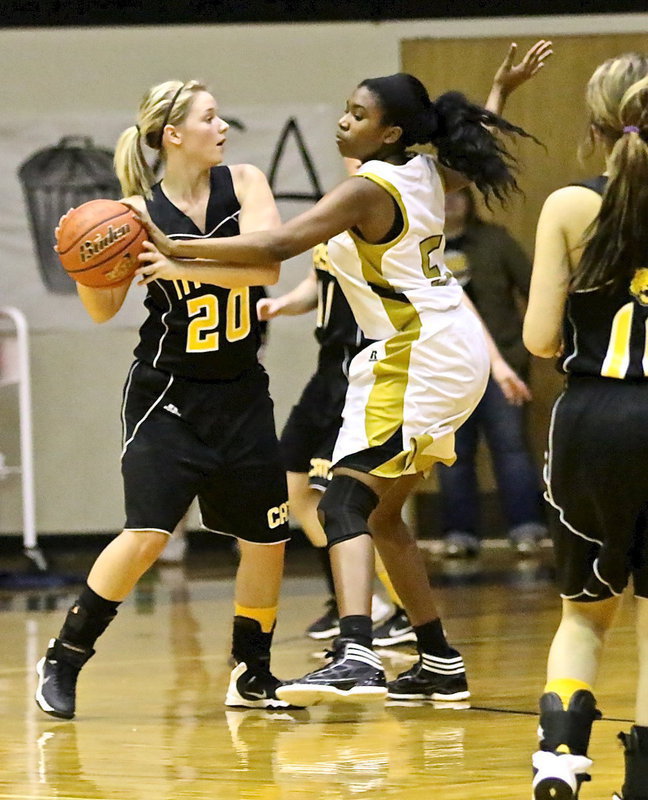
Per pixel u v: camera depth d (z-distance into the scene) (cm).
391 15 2719
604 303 752
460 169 1074
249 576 1145
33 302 2728
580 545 764
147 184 1095
